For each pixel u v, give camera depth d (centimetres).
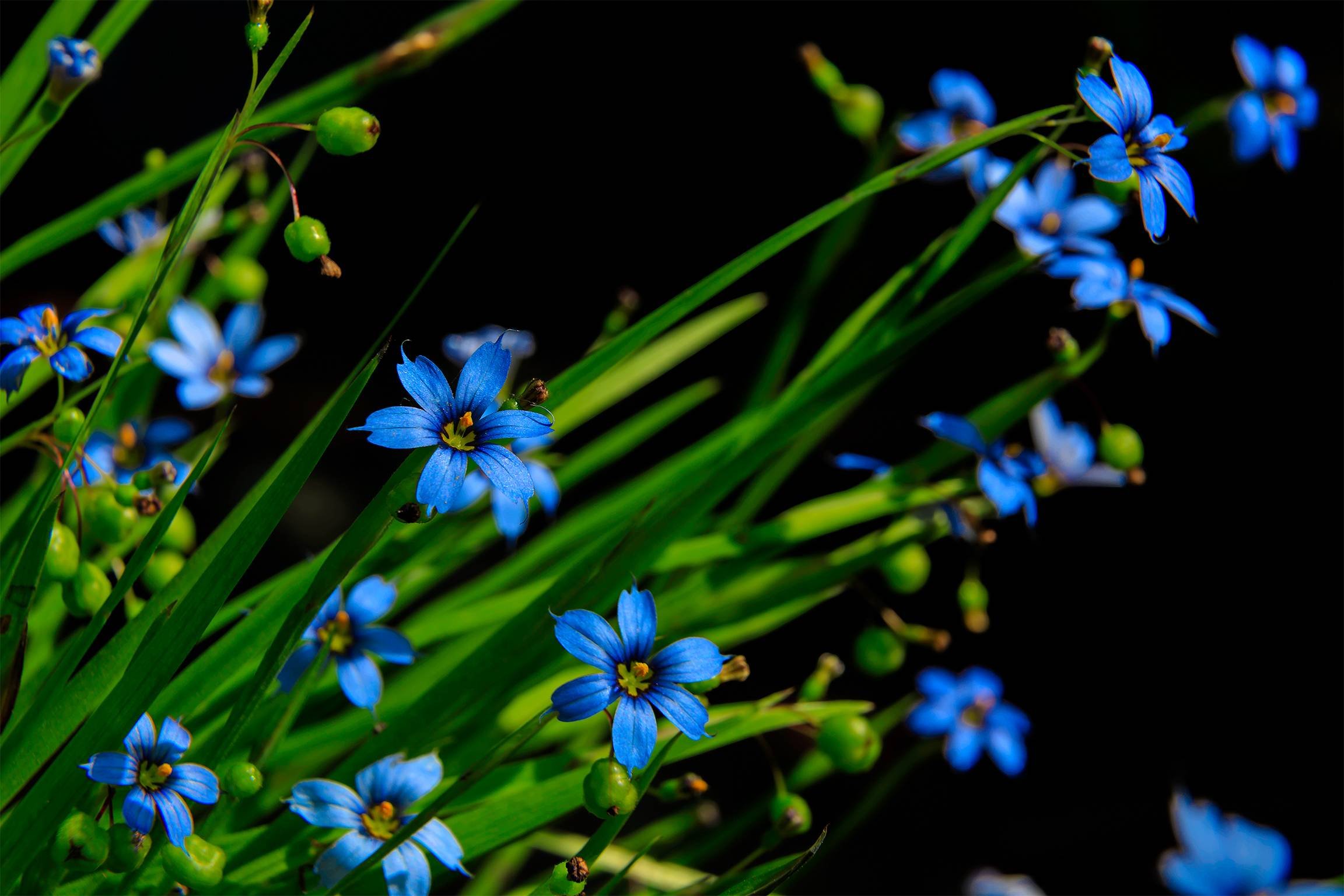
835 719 41
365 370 37
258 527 38
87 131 83
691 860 47
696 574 45
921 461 44
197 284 63
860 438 83
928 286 42
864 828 69
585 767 42
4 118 43
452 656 44
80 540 41
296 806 39
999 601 82
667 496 43
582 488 78
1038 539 85
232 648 40
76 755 38
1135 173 39
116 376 39
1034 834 72
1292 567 81
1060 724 77
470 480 43
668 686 38
